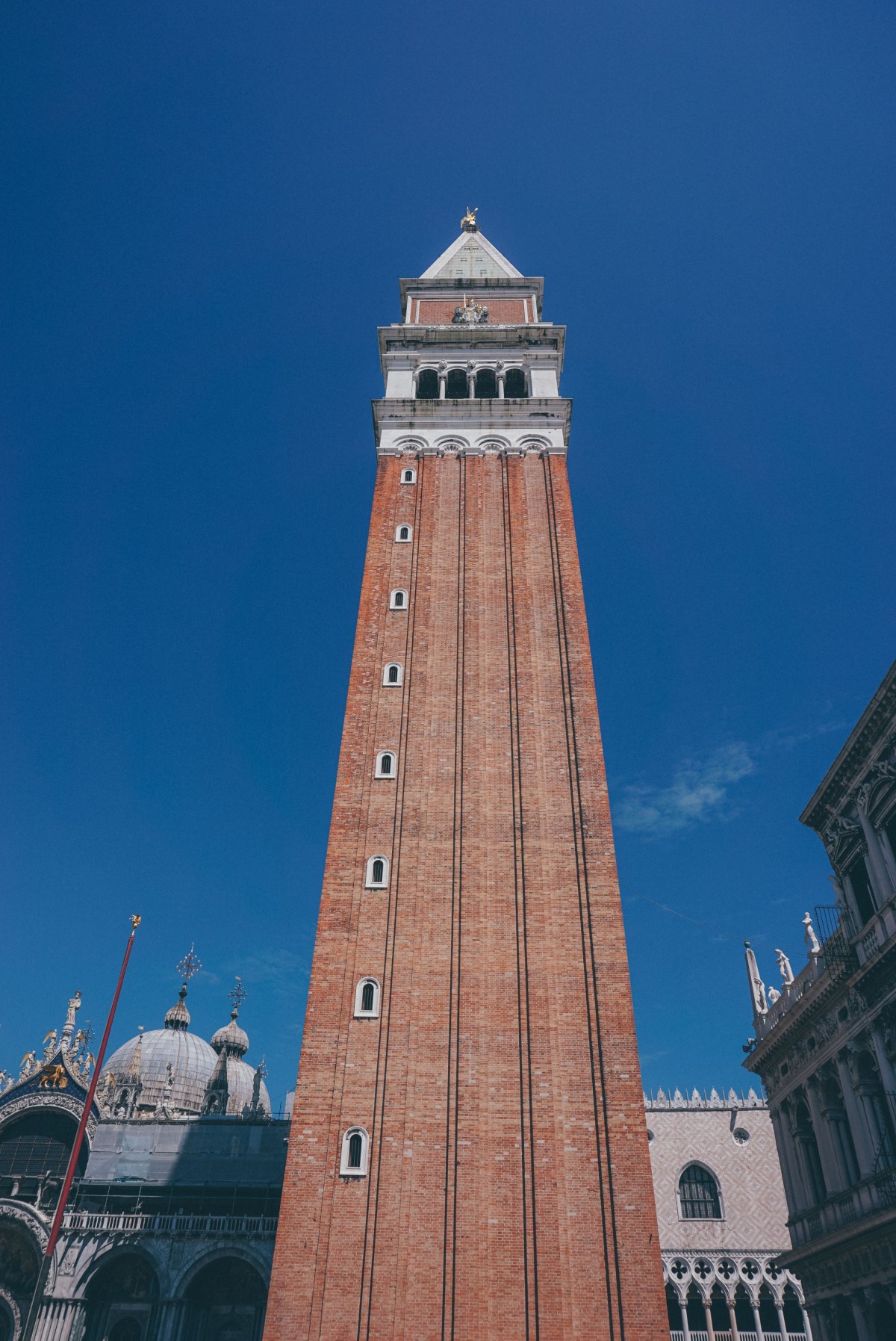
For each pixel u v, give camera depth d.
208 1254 56.78
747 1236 68.69
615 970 40.19
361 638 52.34
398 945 41.38
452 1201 35.06
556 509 58.31
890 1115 36.25
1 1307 56.53
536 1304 33.00
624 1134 36.16
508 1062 38.25
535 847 44.09
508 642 52.31
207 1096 97.38
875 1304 36.34
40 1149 66.50
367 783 46.56
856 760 40.62
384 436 62.91
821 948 42.31
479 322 72.88
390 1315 32.84
